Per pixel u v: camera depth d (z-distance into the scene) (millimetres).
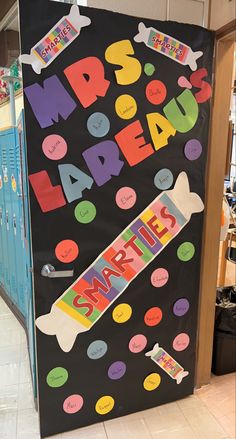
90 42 1465
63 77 1453
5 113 3111
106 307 1738
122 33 1503
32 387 2115
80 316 1694
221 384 2223
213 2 1712
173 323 1931
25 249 2096
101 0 1589
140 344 1869
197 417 1938
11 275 3125
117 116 1570
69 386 1765
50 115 1467
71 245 1609
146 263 1775
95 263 1670
